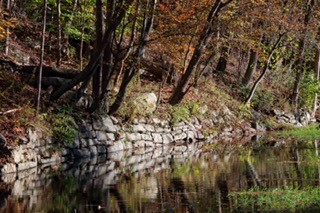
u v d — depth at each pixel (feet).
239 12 84.84
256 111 113.80
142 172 50.52
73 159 59.11
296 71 125.49
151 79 91.04
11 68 63.77
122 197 37.73
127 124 71.56
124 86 67.31
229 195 37.58
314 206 32.81
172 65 93.15
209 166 54.19
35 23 83.66
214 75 114.73
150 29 65.00
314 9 112.68
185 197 37.40
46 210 33.60
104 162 58.39
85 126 62.54
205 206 34.09
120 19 57.62
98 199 37.06
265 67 108.68
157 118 79.10
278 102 121.60
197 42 80.69
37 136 54.13
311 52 128.26
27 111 54.44
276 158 59.47
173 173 49.49
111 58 66.03
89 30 87.15
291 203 33.88
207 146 77.87
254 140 88.53
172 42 78.95
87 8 80.53
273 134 101.35
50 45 84.28
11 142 50.08
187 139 84.43
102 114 66.80
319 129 107.14
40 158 53.88
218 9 74.74
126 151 68.80
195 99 94.22
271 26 102.83
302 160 56.59
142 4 66.08
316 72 129.70
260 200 35.24
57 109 60.23
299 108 124.47
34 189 41.34
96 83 65.21
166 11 68.95
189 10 72.95
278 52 120.06
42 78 62.18
